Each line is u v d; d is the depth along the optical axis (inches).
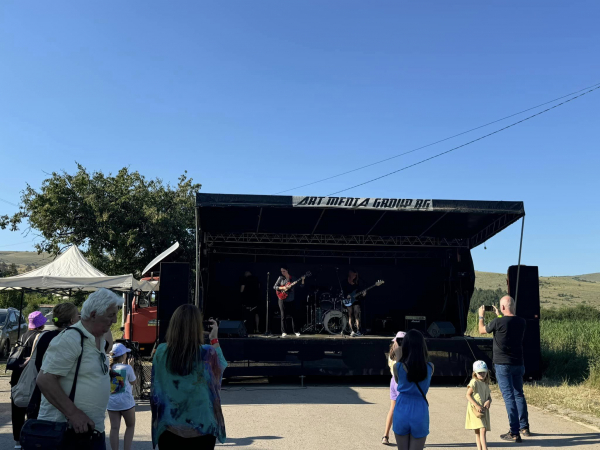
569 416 309.0
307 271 542.6
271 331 569.0
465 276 537.6
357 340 418.3
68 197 1007.6
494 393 388.2
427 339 418.6
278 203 400.2
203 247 527.8
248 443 243.3
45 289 507.8
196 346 133.7
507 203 415.5
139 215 1057.5
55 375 119.0
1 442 244.2
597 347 502.9
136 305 613.6
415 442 172.9
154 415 131.5
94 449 122.3
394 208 409.4
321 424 282.7
